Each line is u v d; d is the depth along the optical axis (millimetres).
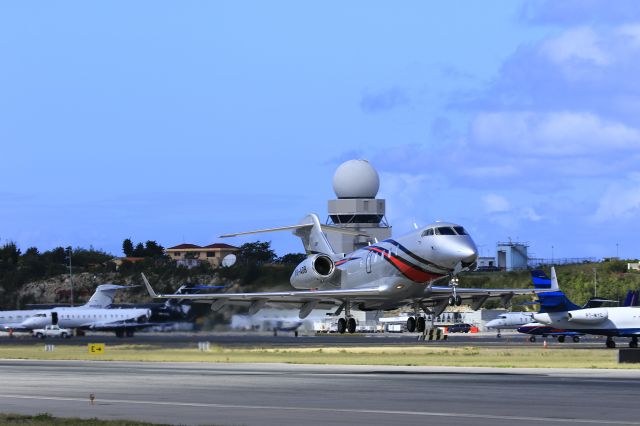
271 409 59875
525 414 55469
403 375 89750
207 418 55938
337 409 59125
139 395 71062
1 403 66500
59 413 60125
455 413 56219
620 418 53406
